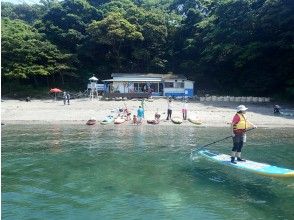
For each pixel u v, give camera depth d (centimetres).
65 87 6869
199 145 2234
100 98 5538
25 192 1302
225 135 2639
